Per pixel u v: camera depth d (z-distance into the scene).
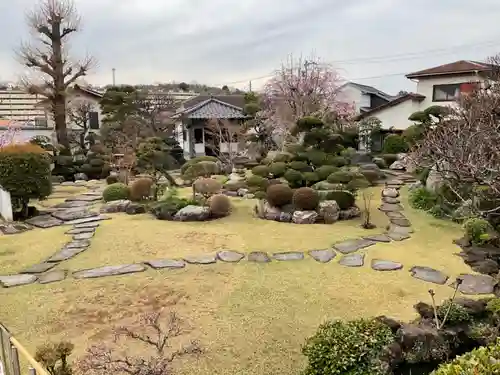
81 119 19.09
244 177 13.27
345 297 5.27
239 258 6.67
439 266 6.32
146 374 3.27
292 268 6.27
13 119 18.84
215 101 21.06
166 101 19.86
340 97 18.84
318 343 3.48
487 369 2.23
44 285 5.64
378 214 9.70
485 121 6.74
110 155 15.45
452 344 3.89
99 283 5.69
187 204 9.72
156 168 13.09
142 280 5.79
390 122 19.27
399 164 16.05
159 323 4.55
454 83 16.98
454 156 5.15
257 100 20.08
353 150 16.92
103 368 3.32
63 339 4.24
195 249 7.14
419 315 4.55
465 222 7.68
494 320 4.10
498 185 4.69
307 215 8.96
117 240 7.64
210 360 3.90
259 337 4.32
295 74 17.83
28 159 9.23
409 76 18.22
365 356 3.37
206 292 5.41
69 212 9.95
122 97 18.25
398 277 5.90
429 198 10.30
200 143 20.16
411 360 3.73
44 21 15.59
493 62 14.47
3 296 5.30
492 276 5.90
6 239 7.80
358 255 6.80
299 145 11.39
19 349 2.79
